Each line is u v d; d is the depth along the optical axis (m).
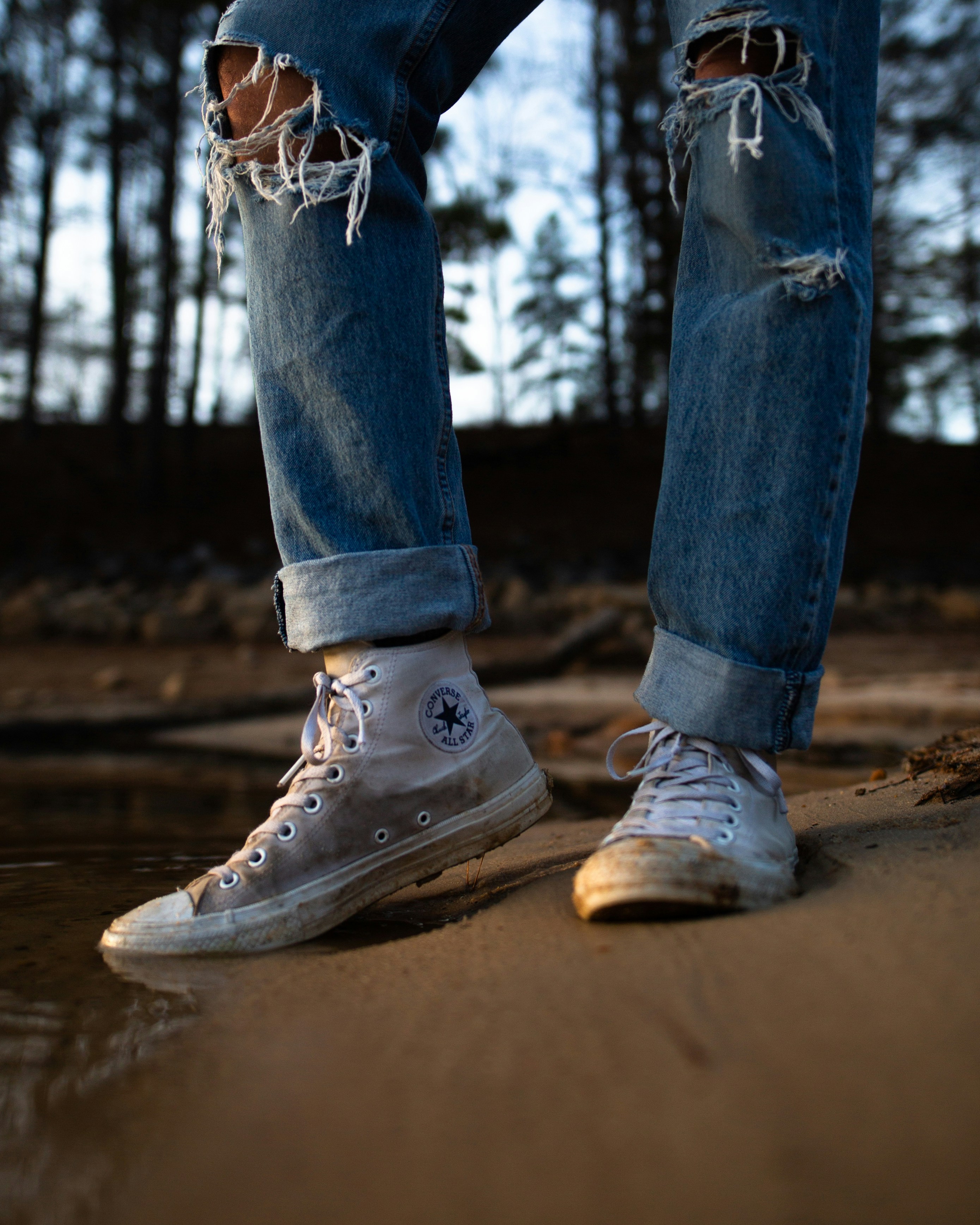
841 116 1.06
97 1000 0.84
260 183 1.09
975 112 13.08
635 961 0.77
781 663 1.01
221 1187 0.52
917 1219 0.45
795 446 1.00
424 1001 0.75
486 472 18.05
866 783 1.61
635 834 0.95
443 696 1.13
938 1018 0.61
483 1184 0.50
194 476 17.56
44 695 6.57
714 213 1.04
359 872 1.07
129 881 1.42
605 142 16.94
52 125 17.28
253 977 0.89
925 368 18.41
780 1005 0.65
